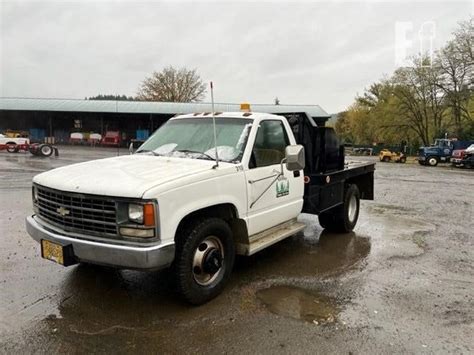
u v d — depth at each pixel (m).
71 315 3.62
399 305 4.03
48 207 3.88
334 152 6.37
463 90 40.56
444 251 6.00
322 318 3.69
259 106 46.09
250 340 3.26
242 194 4.30
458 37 40.31
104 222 3.43
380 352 3.13
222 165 4.16
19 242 5.81
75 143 45.56
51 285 4.28
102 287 4.26
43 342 3.16
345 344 3.24
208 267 3.94
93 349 3.08
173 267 3.69
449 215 8.91
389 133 51.41
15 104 47.00
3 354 2.99
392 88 50.09
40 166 18.30
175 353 3.06
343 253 5.77
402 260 5.52
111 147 41.22
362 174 7.62
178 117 5.46
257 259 5.41
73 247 3.53
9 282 4.34
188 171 3.84
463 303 4.11
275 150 4.99
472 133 40.69
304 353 3.10
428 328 3.55
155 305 3.86
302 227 5.47
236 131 4.69
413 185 15.43
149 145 5.08
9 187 11.50
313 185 5.87
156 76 62.50
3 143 28.47
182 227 3.79
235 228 4.43
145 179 3.55
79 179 3.70
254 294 4.20
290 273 4.87
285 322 3.59
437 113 47.34
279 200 4.95
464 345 3.28
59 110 46.75
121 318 3.59
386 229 7.39
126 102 50.12
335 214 6.78
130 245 3.33
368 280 4.71
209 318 3.62
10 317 3.56
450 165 32.47
